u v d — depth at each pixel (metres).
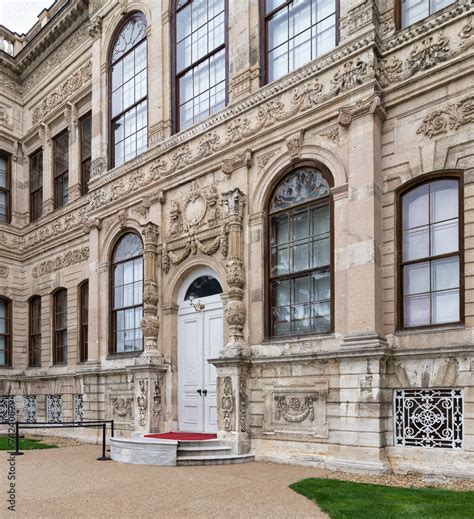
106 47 16.83
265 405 10.74
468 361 8.41
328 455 9.64
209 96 13.55
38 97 21.00
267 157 11.68
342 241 10.09
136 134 15.62
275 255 11.45
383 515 6.19
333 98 10.52
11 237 20.73
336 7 11.07
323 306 10.50
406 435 8.97
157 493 7.57
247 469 9.53
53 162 20.03
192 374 12.88
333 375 9.77
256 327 11.25
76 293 17.45
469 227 8.70
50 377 17.92
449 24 9.37
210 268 12.75
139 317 14.76
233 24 12.70
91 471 9.48
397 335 9.34
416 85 9.68
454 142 9.13
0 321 20.17
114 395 14.66
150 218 14.20
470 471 8.09
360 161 9.95
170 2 14.76
